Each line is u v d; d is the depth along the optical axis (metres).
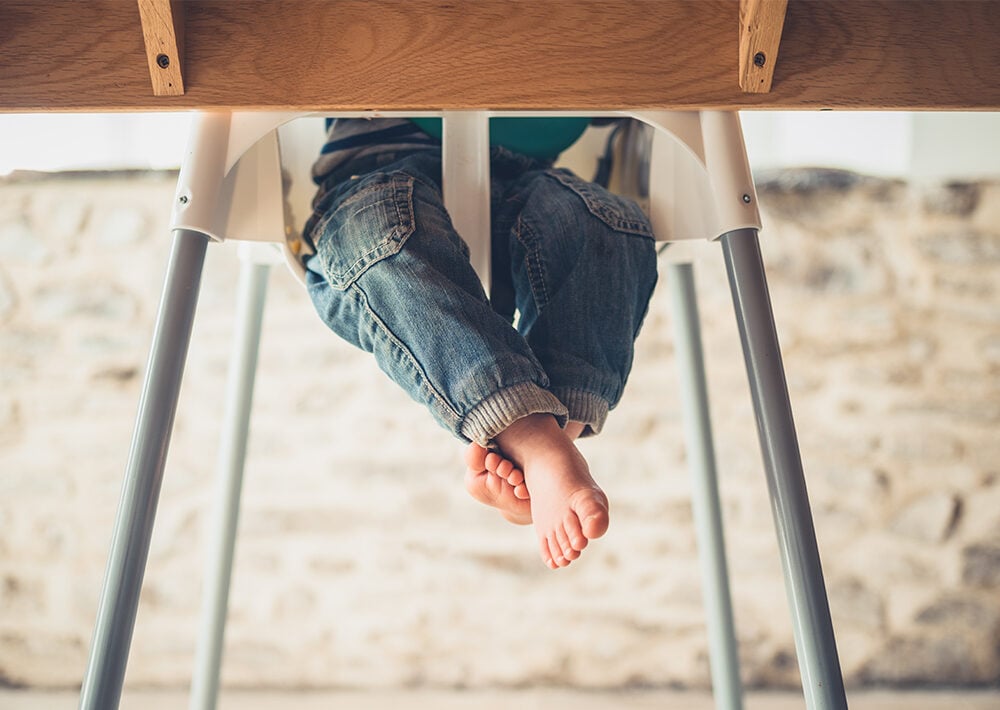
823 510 2.36
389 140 1.17
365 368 2.38
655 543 2.34
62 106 0.80
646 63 0.82
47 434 2.37
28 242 2.40
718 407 2.37
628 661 2.33
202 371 2.36
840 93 0.82
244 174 1.06
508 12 0.81
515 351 0.90
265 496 2.35
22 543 2.35
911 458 2.36
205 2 0.80
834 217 2.41
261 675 2.32
